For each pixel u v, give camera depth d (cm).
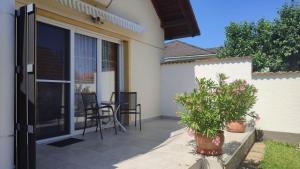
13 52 298
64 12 575
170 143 562
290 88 743
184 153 482
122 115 795
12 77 296
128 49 809
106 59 750
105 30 712
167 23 1024
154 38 975
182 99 470
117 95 782
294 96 738
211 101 456
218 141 446
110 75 762
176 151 496
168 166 407
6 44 288
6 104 288
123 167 399
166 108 994
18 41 303
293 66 1181
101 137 604
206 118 442
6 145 288
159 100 998
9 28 292
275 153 630
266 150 659
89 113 656
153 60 962
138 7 865
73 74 620
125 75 808
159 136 636
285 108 749
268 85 773
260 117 780
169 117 985
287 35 1158
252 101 616
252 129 750
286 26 1151
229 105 458
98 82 708
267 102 773
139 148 517
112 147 521
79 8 585
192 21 1011
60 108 591
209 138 447
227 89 488
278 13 1209
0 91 281
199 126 448
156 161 432
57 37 586
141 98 878
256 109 786
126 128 746
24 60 295
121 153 479
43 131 550
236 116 477
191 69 929
